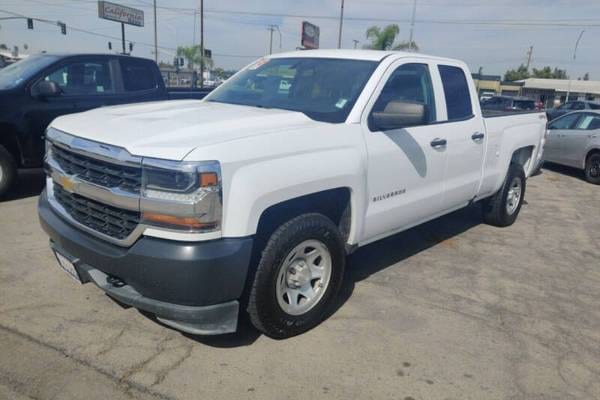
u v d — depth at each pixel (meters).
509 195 6.26
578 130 11.53
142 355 3.10
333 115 3.67
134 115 3.46
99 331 3.34
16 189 6.91
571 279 4.84
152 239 2.74
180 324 2.96
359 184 3.55
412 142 4.09
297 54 4.61
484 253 5.40
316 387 2.91
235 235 2.79
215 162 2.68
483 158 5.27
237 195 2.76
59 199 3.46
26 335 3.24
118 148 2.80
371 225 3.85
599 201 9.04
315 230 3.27
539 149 6.61
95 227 3.05
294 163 3.06
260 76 4.54
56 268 4.27
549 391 3.02
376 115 3.65
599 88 61.75
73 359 3.01
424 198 4.40
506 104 27.23
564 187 10.38
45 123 6.59
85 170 3.06
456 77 4.88
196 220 2.65
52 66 6.73
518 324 3.83
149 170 2.68
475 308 4.05
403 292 4.25
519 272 4.92
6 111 6.20
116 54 7.60
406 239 5.70
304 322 3.40
